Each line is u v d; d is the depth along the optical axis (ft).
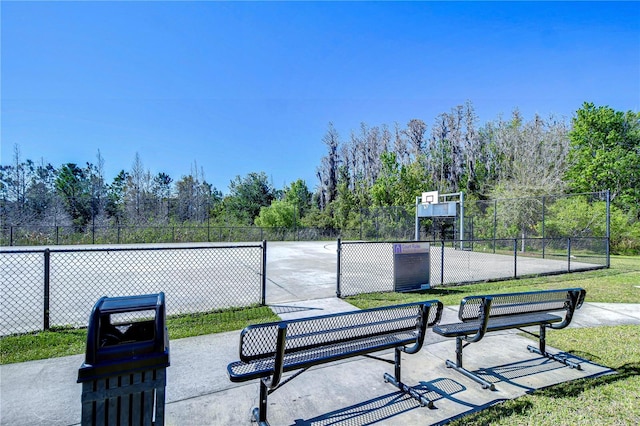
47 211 85.81
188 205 111.55
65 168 109.70
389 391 8.43
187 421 6.97
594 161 70.18
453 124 113.91
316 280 24.38
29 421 6.84
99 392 4.25
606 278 26.05
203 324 13.56
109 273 26.86
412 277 20.81
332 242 71.05
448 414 7.29
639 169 67.15
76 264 32.09
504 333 13.07
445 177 114.42
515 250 26.21
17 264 31.22
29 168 104.27
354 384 8.80
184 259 37.45
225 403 7.75
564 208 54.13
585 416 7.14
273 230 78.54
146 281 23.44
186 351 10.89
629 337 12.51
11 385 8.39
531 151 89.61
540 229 54.80
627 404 7.64
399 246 20.47
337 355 7.26
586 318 15.28
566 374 9.37
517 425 6.82
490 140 108.99
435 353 11.01
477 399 7.97
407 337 8.55
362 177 130.00
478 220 64.39
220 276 25.81
